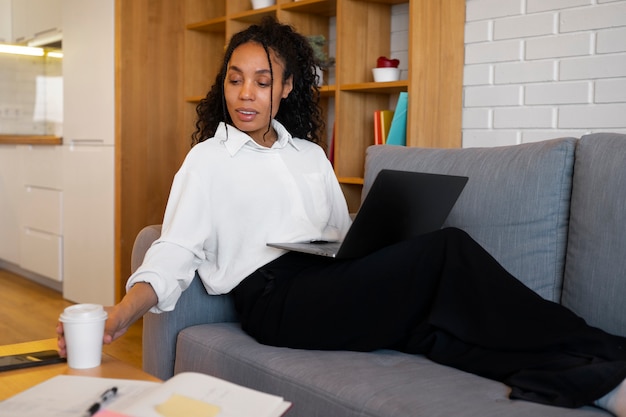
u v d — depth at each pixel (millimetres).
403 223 1637
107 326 1379
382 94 3297
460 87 2979
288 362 1497
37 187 4605
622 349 1300
